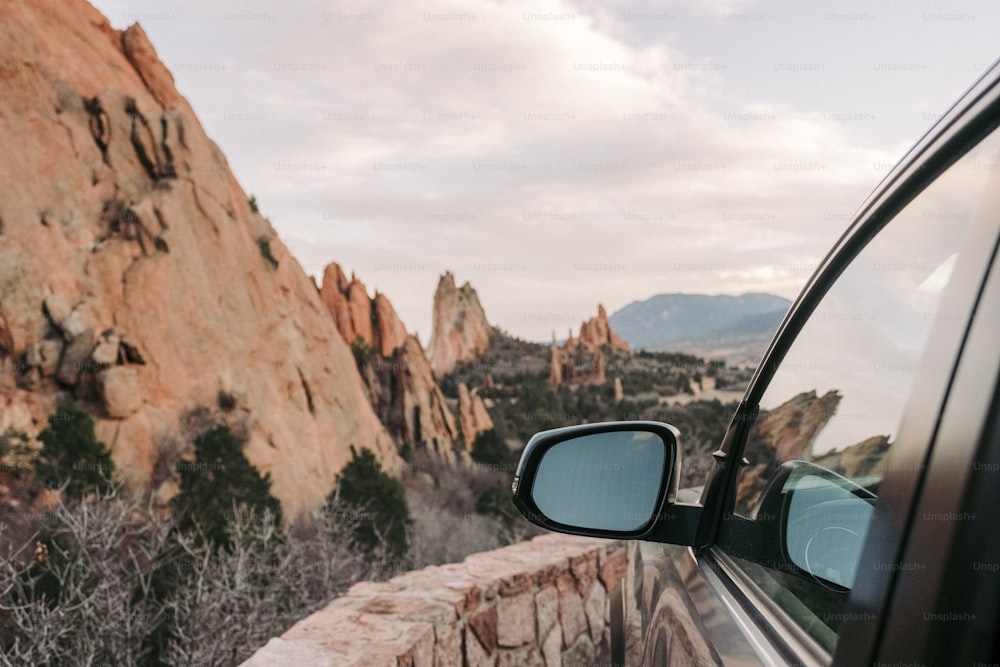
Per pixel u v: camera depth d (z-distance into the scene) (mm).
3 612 7973
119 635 8031
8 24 42844
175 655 8008
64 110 43812
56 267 38875
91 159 43375
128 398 36406
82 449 27953
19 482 25688
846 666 834
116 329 38375
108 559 8727
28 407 34844
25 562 8516
